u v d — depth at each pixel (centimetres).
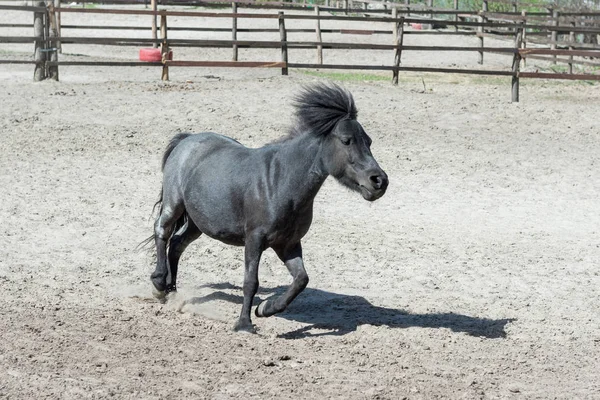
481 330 845
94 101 1869
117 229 1137
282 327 825
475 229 1249
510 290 991
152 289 881
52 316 785
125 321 794
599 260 1128
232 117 1794
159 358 693
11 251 1021
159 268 865
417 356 757
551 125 1958
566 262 1112
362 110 1947
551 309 930
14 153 1484
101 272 970
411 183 1478
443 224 1266
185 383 640
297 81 2167
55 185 1324
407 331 826
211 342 751
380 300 931
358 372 702
